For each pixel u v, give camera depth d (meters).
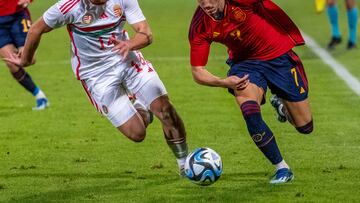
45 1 85.88
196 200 21.30
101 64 23.55
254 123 22.33
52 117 34.97
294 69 23.44
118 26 23.11
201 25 22.36
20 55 23.97
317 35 61.12
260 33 22.86
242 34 22.69
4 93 41.38
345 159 26.00
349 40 53.72
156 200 21.41
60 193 22.44
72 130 32.16
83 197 21.92
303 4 81.75
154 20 70.50
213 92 39.97
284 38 23.28
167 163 26.09
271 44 23.06
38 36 22.92
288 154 26.86
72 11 22.61
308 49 54.25
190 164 21.81
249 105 22.33
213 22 22.33
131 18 22.75
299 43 23.47
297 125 24.16
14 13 35.31
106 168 25.58
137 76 23.48
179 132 23.30
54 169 25.62
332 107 35.50
